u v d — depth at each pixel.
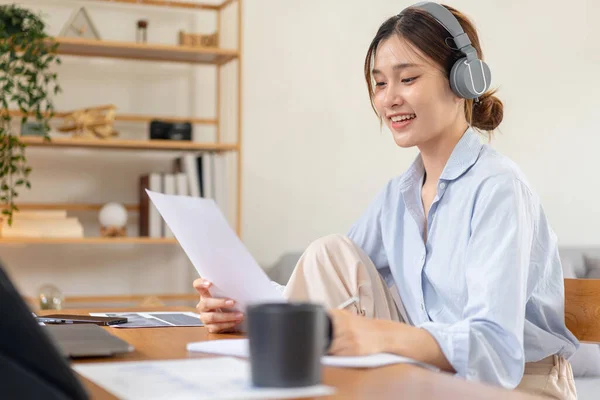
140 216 3.45
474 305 1.09
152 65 3.58
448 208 1.32
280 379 0.65
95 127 3.27
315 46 3.80
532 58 4.07
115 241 3.22
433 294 1.36
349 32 3.84
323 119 3.81
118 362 0.84
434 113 1.35
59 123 3.41
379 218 1.51
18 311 0.56
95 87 3.50
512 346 1.04
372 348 0.88
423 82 1.34
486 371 1.00
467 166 1.31
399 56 1.34
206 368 0.76
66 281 3.47
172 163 3.59
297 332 0.65
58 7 3.43
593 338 1.28
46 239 3.14
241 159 3.57
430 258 1.34
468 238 1.27
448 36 1.35
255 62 3.71
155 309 1.62
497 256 1.14
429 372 0.77
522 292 1.11
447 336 0.97
